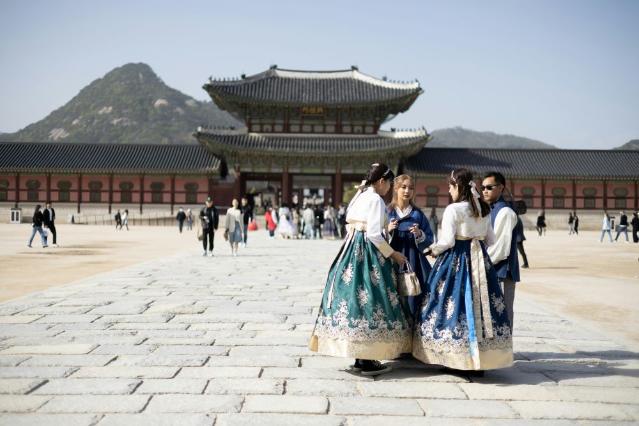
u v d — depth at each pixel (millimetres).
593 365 7844
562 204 65750
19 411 5715
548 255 28391
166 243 34531
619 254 29031
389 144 62594
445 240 7215
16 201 66875
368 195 7352
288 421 5562
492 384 6902
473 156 67812
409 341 7387
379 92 65125
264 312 11320
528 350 8703
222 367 7383
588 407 6098
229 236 26141
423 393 6516
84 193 67062
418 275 8055
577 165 66000
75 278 16969
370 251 7309
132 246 31516
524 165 66062
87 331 9383
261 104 64000
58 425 5352
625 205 65438
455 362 6980
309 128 65938
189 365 7438
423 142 61344
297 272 18625
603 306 13047
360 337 7008
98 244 32844
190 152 68875
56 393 6250
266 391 6445
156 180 66812
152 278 16672
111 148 69438
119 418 5547
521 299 13914
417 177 65062
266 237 44281
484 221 7414
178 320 10406
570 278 18422
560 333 9961
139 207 66562
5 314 10805
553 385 6887
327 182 76375
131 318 10523
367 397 6332
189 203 66438
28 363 7414
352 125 65938
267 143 63531
